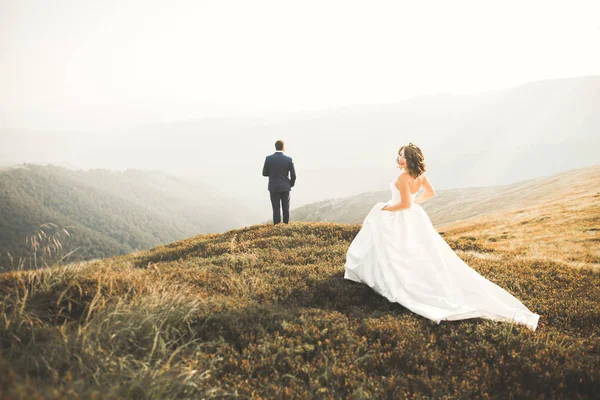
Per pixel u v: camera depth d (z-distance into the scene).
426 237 5.95
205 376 3.73
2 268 5.14
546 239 25.00
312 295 6.30
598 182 60.84
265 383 3.75
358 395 3.52
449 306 5.36
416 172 5.82
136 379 3.36
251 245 11.16
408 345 4.54
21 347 3.60
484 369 4.07
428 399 3.58
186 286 6.43
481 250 14.50
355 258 6.82
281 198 13.98
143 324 4.38
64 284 5.13
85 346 3.68
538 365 4.13
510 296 5.70
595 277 8.58
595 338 5.05
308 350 4.35
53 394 2.58
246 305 5.54
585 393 3.81
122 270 7.19
